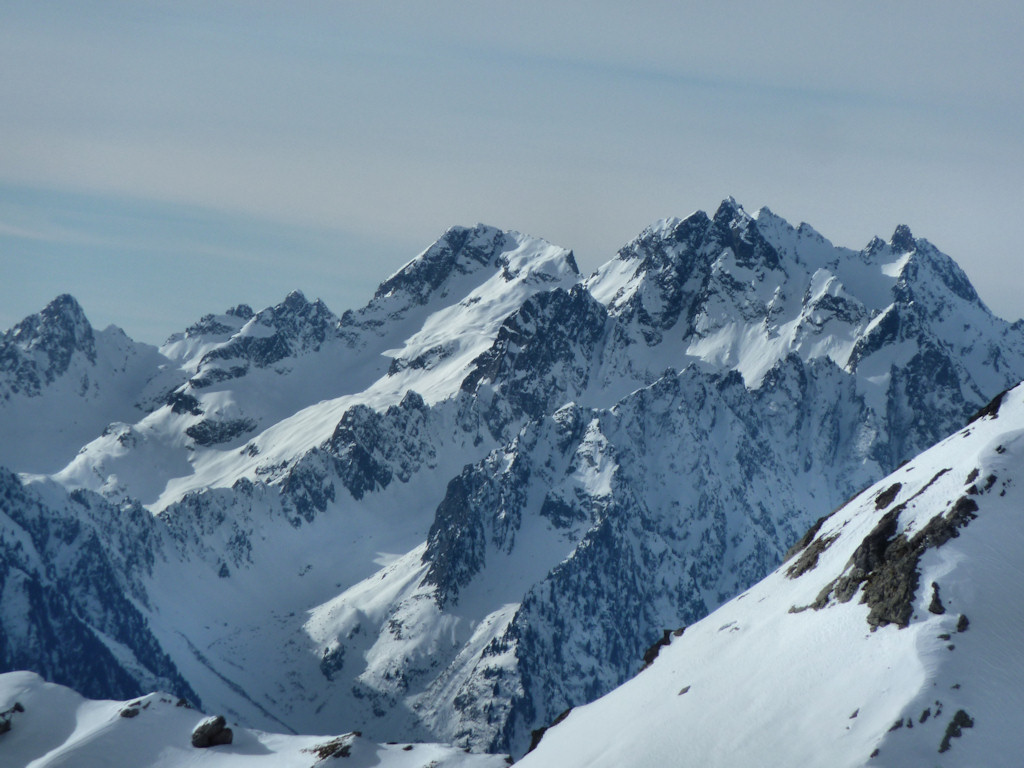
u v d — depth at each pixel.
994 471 152.25
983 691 126.44
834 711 134.12
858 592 151.50
